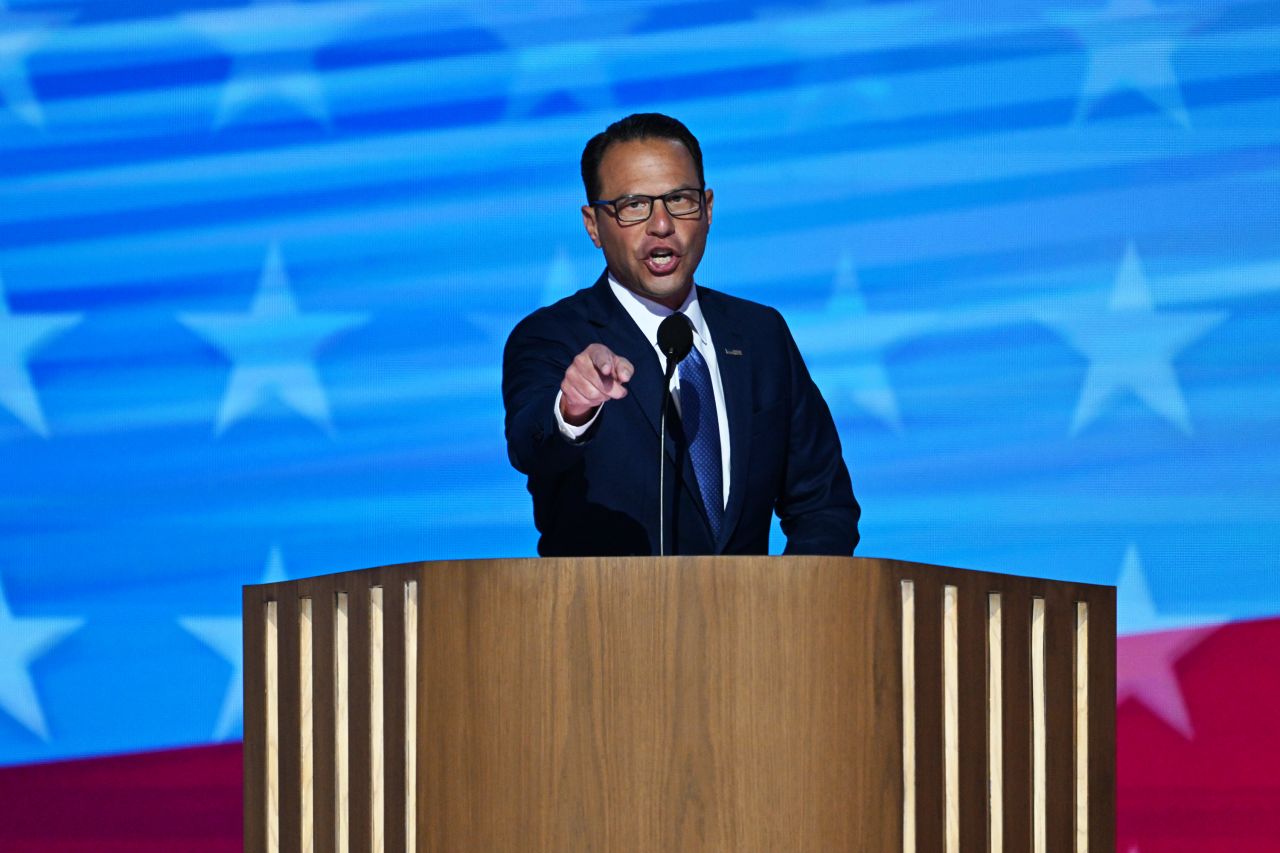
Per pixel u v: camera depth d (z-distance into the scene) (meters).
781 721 6.77
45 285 16.11
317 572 15.78
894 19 15.69
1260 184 15.44
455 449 15.74
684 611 6.82
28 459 16.03
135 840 15.84
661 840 6.75
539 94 15.84
